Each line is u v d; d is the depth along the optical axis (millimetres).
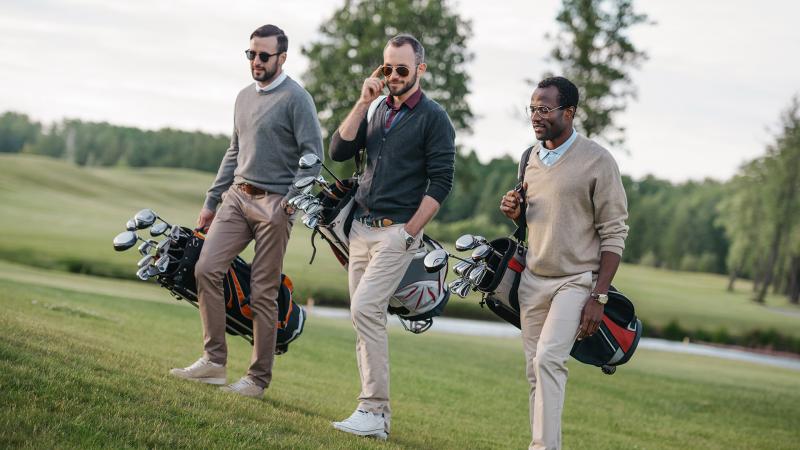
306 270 31141
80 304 10703
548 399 4398
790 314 42844
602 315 4477
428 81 39531
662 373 14016
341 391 7688
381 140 4969
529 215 4664
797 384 15344
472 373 10969
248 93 5379
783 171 53344
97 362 4953
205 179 84250
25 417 3568
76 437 3510
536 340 4723
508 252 4723
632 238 90000
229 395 4969
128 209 51812
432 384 9266
